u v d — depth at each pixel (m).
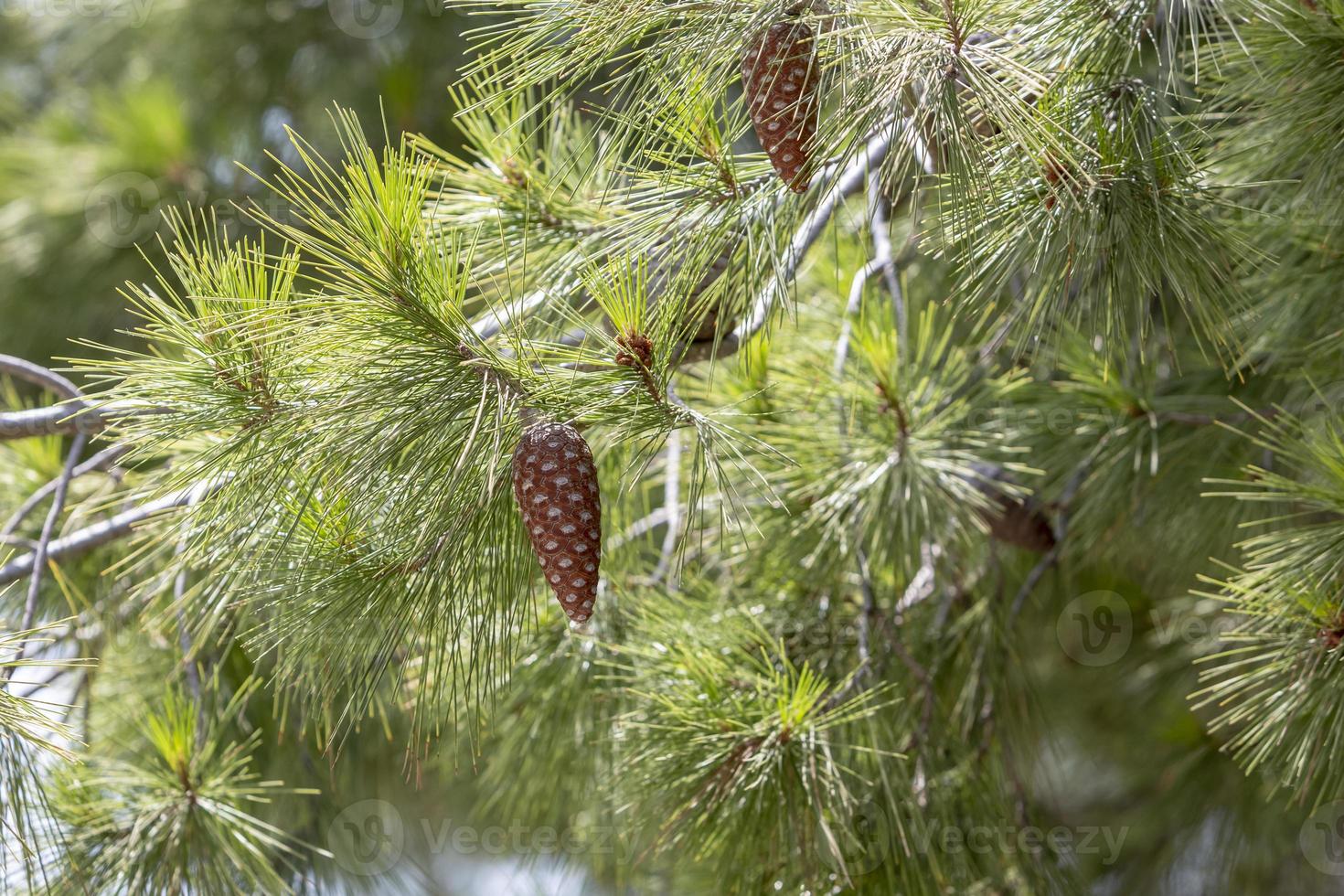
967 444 2.52
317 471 2.18
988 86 2.17
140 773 2.36
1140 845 4.02
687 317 2.27
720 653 2.37
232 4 4.24
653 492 2.90
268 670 2.57
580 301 2.32
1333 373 2.50
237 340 2.19
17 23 5.48
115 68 4.88
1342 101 2.30
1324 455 2.29
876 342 2.38
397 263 2.15
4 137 4.67
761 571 2.47
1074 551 2.76
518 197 2.37
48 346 4.32
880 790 2.42
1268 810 3.41
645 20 2.20
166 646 2.47
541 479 2.14
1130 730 4.23
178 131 3.93
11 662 2.22
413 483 2.17
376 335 2.16
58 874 2.32
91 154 4.12
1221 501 2.57
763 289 2.27
